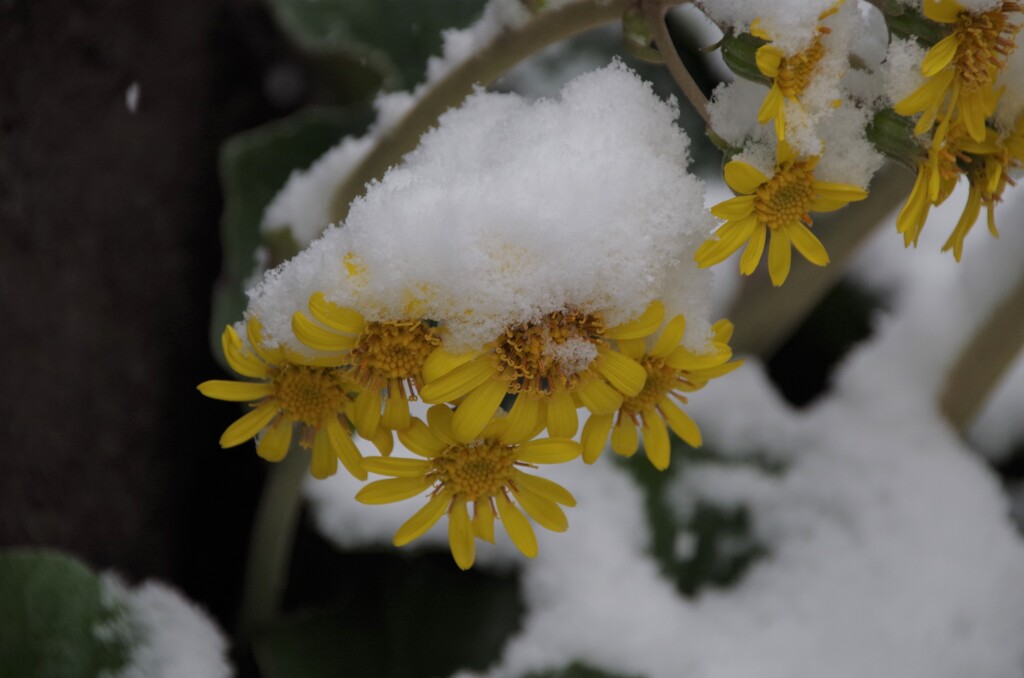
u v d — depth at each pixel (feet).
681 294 1.97
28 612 2.47
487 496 1.98
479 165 1.99
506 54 2.11
